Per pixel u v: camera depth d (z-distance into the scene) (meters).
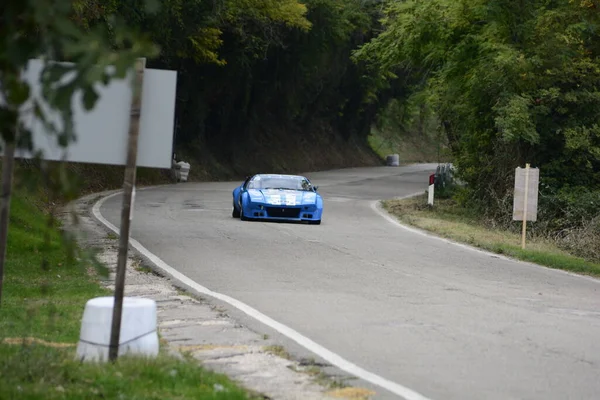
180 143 153.12
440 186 119.12
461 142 97.00
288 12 140.75
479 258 55.28
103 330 22.72
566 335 30.70
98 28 13.91
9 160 22.27
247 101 169.00
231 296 37.28
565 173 86.69
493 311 35.41
